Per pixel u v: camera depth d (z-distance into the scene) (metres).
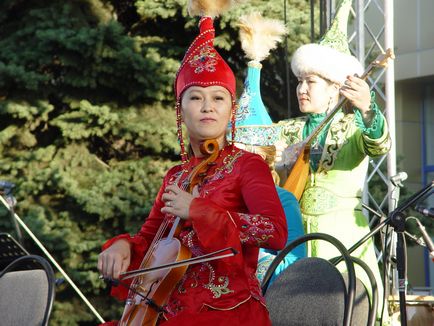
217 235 5.73
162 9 26.89
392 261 11.51
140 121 26.12
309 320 6.78
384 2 14.96
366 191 14.71
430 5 33.00
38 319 7.94
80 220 25.11
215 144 6.28
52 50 25.73
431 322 10.21
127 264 6.39
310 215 9.83
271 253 8.38
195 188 6.23
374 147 9.49
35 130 27.00
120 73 25.69
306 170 9.62
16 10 27.03
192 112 6.31
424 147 34.72
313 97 10.03
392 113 14.64
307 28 25.91
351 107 10.12
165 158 26.72
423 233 8.75
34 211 24.42
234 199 6.11
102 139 26.94
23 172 25.59
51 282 7.94
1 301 8.20
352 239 9.70
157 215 6.72
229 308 5.85
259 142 10.16
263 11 25.91
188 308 5.87
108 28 25.36
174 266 5.79
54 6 26.69
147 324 5.95
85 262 24.55
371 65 9.31
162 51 27.08
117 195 25.16
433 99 34.50
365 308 6.85
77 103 26.16
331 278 6.75
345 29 10.80
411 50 33.53
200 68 6.32
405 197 24.88
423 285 32.75
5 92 26.06
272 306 7.09
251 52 10.41
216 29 26.22
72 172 25.84
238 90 26.97
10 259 9.16
